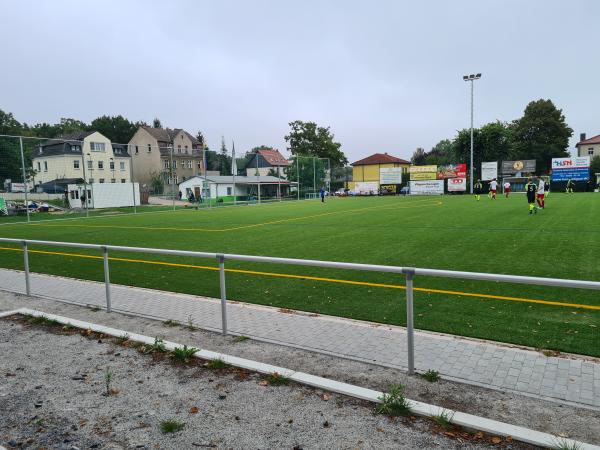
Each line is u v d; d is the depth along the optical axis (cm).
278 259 478
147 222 2473
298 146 8694
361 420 335
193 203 5097
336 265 439
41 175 4544
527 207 2653
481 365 434
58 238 1745
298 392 384
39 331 574
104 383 416
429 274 395
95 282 882
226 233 1784
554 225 1658
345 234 1603
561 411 343
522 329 543
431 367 432
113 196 4134
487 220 1922
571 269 899
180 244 1480
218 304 693
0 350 508
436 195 5494
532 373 413
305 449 300
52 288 838
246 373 426
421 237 1440
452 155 10650
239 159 5369
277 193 5912
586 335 517
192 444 313
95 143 5288
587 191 4978
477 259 1028
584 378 399
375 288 775
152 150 7419
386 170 6131
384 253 1150
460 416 327
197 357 467
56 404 379
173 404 372
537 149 7900
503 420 331
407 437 311
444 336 521
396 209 2934
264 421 339
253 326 576
